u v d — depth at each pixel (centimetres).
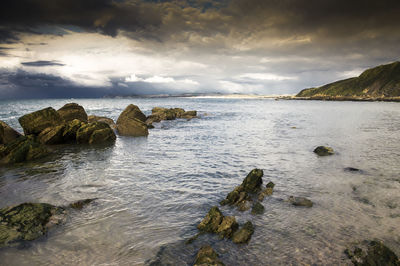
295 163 1628
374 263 643
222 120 4834
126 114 4034
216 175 1381
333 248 714
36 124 2414
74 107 3166
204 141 2484
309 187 1198
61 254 684
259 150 2033
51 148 2159
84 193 1112
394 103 14725
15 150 1727
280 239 760
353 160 1695
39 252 691
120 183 1248
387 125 3791
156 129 3456
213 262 617
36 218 825
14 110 6575
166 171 1453
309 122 4372
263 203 1016
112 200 1039
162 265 644
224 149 2083
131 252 695
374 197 1075
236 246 727
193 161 1688
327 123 4169
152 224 849
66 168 1520
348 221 869
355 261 656
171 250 707
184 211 948
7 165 1588
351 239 758
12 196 1082
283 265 645
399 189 1166
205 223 826
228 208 975
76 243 734
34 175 1377
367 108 9412
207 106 10906
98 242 741
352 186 1208
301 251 701
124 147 2192
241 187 1116
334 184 1236
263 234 787
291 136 2770
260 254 689
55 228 810
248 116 5822
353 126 3684
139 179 1312
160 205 997
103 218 885
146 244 734
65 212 913
